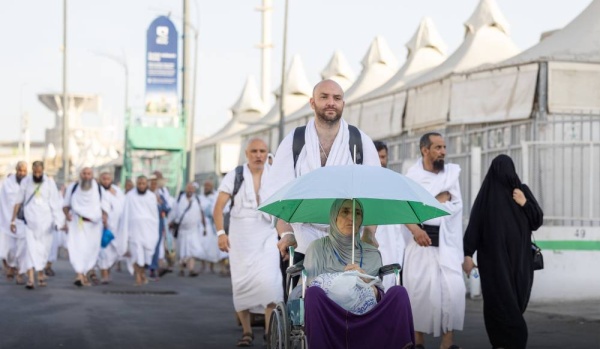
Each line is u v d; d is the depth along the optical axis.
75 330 13.96
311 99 9.52
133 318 15.66
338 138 9.43
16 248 22.70
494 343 11.45
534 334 13.43
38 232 21.34
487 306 11.45
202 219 27.52
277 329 9.07
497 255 11.40
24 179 21.45
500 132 20.84
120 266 31.11
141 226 24.22
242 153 43.41
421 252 11.94
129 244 24.27
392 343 8.37
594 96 20.08
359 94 38.94
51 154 97.25
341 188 8.36
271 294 12.70
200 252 27.67
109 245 24.17
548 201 18.47
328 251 8.98
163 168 45.22
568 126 19.84
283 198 8.44
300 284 9.11
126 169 45.22
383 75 39.88
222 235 13.05
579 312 15.95
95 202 22.69
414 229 11.74
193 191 27.88
